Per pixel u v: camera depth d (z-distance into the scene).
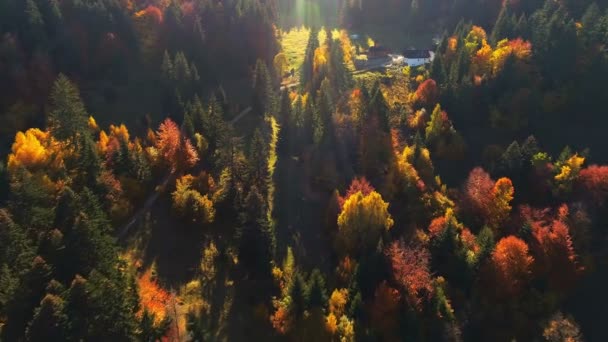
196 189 88.56
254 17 144.38
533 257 76.56
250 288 74.44
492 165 93.38
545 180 87.25
